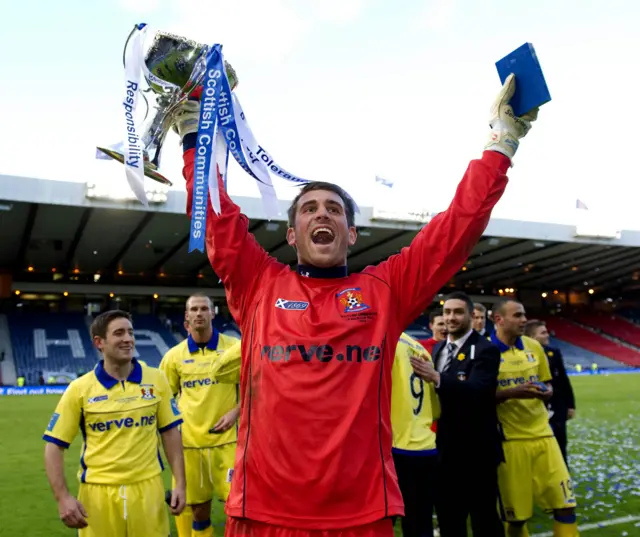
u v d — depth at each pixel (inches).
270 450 61.6
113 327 127.6
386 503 60.7
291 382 62.2
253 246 75.4
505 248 1237.1
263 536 60.3
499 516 157.3
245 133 79.8
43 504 238.4
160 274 1438.2
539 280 1675.7
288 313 66.9
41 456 351.3
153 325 1365.7
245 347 69.0
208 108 67.4
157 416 134.0
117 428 125.3
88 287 1357.0
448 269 67.9
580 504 221.0
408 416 140.8
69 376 1067.9
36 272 1336.1
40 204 826.2
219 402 181.0
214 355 184.9
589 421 484.4
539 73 65.6
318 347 63.3
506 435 162.1
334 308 66.5
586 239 1161.4
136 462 125.7
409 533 136.6
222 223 73.5
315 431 60.6
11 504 238.5
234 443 180.9
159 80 75.5
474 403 147.8
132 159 71.2
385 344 66.0
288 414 61.4
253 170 79.3
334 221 70.9
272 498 60.7
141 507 123.9
